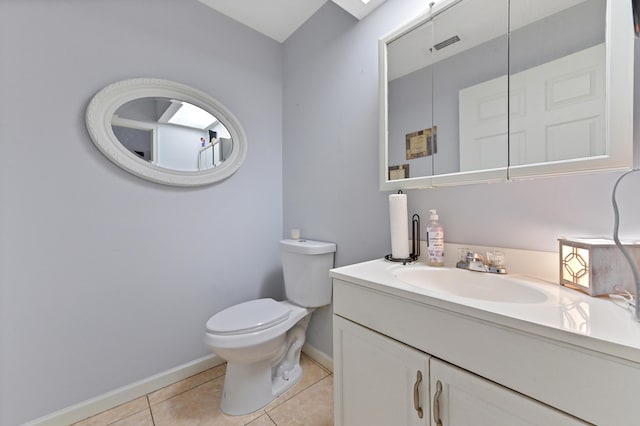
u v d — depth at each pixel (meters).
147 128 1.41
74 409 1.21
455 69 0.99
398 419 0.75
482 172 0.90
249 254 1.83
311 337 1.72
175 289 1.52
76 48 1.23
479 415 0.58
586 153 0.71
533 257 0.83
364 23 1.38
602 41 0.69
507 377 0.54
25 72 1.12
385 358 0.78
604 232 0.71
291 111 1.90
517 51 0.84
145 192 1.42
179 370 1.51
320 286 1.50
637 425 0.41
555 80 0.77
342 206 1.51
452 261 1.03
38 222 1.14
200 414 1.25
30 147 1.13
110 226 1.32
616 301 0.61
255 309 1.37
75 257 1.23
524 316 0.53
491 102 0.90
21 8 1.11
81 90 1.24
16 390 1.10
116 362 1.33
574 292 0.67
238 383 1.26
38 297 1.15
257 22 1.78
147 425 1.18
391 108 1.20
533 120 0.81
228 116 1.69
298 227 1.84
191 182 1.54
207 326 1.19
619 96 0.65
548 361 0.49
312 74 1.71
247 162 1.82
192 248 1.58
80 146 1.24
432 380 0.67
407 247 1.11
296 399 1.34
